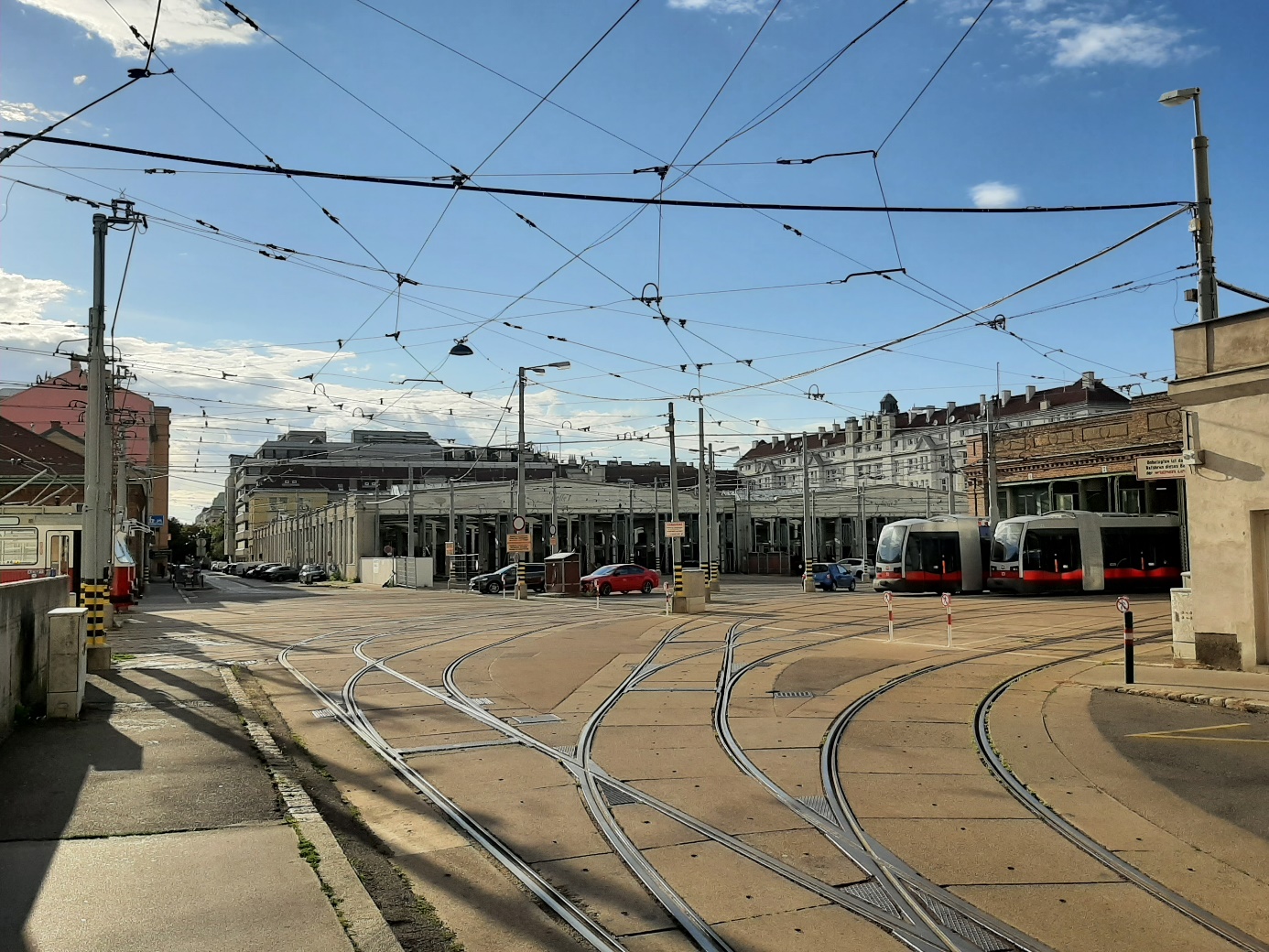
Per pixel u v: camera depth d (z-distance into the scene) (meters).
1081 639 19.83
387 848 6.84
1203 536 14.84
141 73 11.02
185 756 9.05
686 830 7.15
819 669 15.69
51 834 6.54
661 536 79.12
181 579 67.69
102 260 17.30
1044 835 6.99
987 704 12.34
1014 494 47.78
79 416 60.84
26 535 30.30
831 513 79.75
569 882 6.12
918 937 5.22
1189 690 12.57
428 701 12.95
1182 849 6.65
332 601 41.41
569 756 9.60
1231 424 14.41
